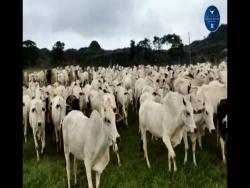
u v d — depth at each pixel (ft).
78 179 34.73
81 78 117.29
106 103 28.99
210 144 45.37
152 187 31.68
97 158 28.81
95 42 226.38
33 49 162.81
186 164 37.47
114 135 28.50
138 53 200.34
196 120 39.09
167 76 73.20
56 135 45.75
